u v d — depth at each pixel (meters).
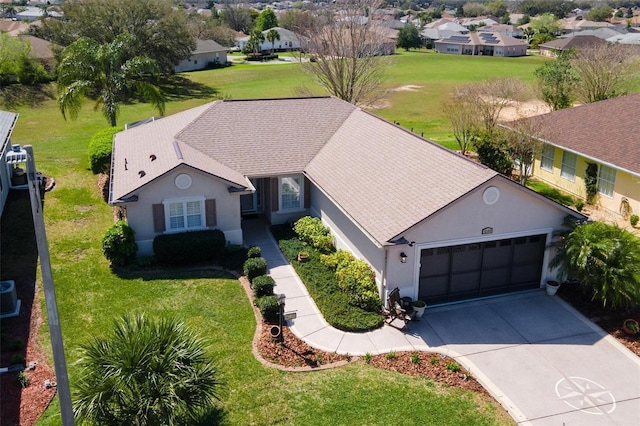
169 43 63.62
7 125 24.73
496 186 16.30
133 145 24.88
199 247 19.48
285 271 19.36
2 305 15.96
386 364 14.21
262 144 23.67
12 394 12.65
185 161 19.72
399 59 90.00
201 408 11.77
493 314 16.73
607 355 14.73
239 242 21.31
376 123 23.11
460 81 66.38
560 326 16.09
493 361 14.43
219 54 87.88
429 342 15.24
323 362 14.27
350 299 17.02
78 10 59.19
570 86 41.16
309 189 23.45
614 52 42.03
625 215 23.98
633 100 28.73
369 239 16.66
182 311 16.55
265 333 15.44
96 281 18.25
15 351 14.34
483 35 110.50
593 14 165.12
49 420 11.88
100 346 11.17
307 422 12.12
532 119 29.84
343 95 42.91
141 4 60.47
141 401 10.27
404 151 19.86
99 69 35.38
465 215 16.36
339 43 41.97
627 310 16.77
